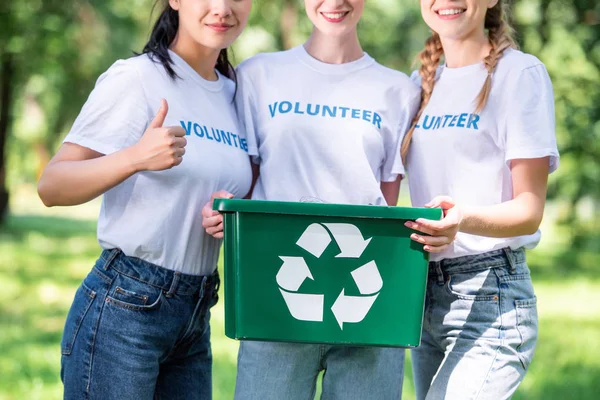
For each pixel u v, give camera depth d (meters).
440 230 3.04
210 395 3.52
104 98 3.20
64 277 12.27
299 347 3.39
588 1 10.21
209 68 3.49
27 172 28.75
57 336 8.16
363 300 3.11
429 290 3.49
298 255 3.09
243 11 3.40
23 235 17.91
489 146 3.43
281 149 3.50
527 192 3.32
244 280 3.10
